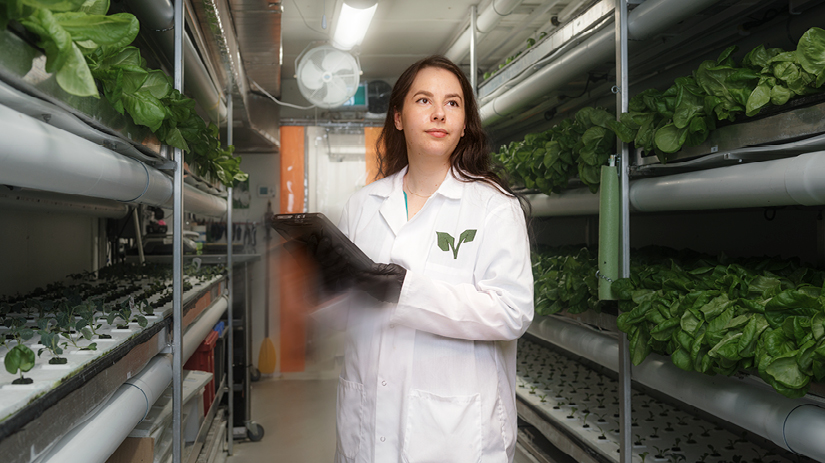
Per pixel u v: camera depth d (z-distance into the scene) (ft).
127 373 4.20
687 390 5.81
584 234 13.26
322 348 2.89
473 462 3.98
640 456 7.06
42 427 2.67
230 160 9.99
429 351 4.04
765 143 4.95
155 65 8.23
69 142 3.00
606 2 7.13
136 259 12.61
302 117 18.83
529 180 9.87
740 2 6.34
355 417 4.22
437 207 4.32
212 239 17.95
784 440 4.61
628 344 6.75
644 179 6.73
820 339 3.98
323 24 11.57
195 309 7.39
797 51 4.44
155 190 5.01
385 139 5.06
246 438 12.08
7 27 2.35
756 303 4.72
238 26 10.43
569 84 10.52
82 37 2.79
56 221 8.75
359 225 4.62
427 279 3.75
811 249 7.38
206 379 8.01
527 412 9.78
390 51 16.46
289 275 2.94
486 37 14.06
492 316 3.80
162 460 5.54
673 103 5.91
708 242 9.42
